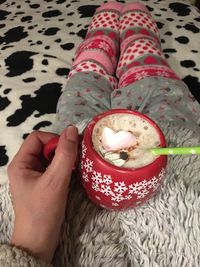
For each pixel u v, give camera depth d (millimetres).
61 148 249
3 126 464
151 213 315
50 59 540
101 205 291
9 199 332
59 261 293
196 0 713
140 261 305
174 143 359
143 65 484
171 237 308
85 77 476
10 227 318
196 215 315
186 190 326
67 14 627
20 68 531
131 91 456
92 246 301
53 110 480
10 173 274
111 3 594
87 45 525
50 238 264
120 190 262
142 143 271
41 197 258
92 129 271
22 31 598
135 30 545
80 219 309
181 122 412
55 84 511
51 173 253
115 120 281
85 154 263
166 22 609
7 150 439
